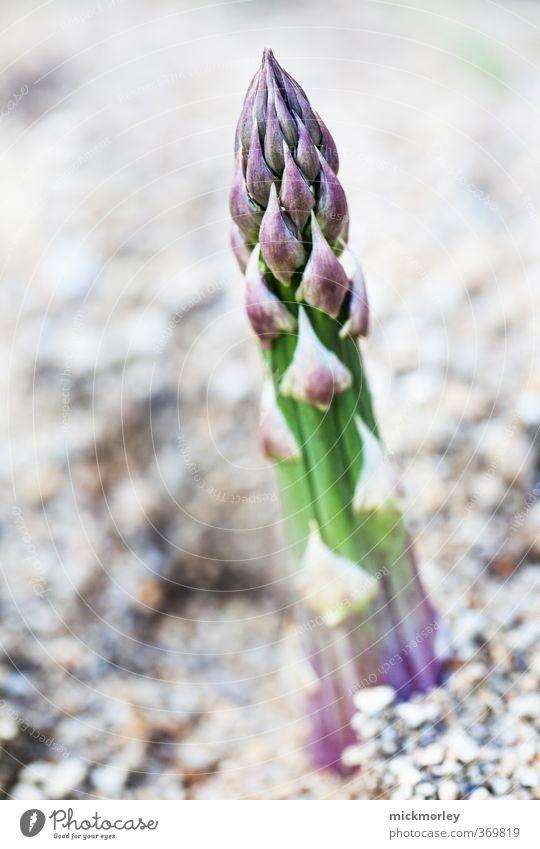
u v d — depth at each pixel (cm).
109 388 32
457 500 29
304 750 27
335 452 24
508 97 43
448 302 32
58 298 34
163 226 36
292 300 23
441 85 45
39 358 33
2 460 31
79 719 27
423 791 25
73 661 28
